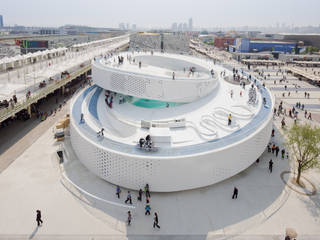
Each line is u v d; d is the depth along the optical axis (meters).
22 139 33.41
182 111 33.62
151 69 46.03
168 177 22.61
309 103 56.06
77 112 33.12
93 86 46.44
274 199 23.25
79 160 28.62
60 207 21.45
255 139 26.61
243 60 117.88
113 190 23.75
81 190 23.19
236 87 42.84
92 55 77.00
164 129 26.12
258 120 30.27
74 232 19.03
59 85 48.66
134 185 23.41
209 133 26.41
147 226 19.75
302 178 26.78
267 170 27.98
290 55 121.38
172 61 56.66
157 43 131.88
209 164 23.28
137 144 24.12
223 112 32.19
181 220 20.41
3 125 37.38
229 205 22.25
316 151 24.16
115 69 40.47
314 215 21.53
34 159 28.59
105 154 23.84
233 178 26.30
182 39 131.62
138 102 41.53
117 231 19.22
